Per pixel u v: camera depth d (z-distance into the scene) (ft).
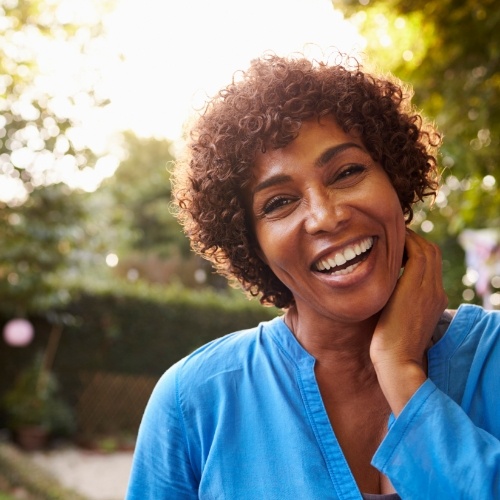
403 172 4.28
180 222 4.87
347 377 4.22
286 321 4.53
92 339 40.06
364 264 3.90
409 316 3.96
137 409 41.11
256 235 4.25
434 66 15.31
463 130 14.64
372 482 4.00
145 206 79.20
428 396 3.74
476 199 15.53
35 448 36.83
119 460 35.94
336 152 3.91
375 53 16.05
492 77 14.43
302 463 3.96
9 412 37.19
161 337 41.57
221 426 4.23
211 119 4.25
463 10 14.52
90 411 40.14
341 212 3.84
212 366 4.46
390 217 3.93
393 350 3.91
